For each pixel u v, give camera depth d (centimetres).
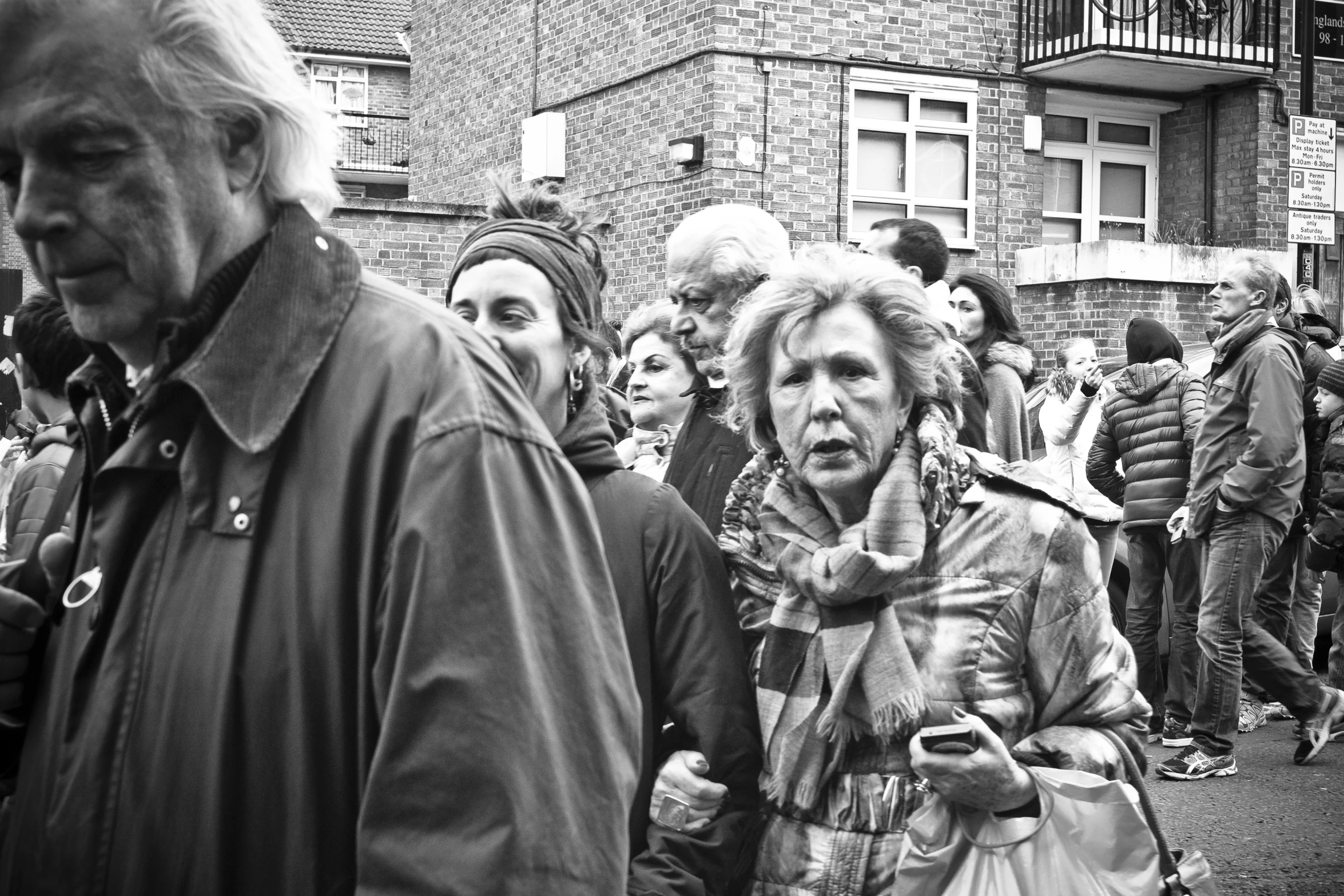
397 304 151
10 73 138
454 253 1412
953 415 238
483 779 136
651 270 1441
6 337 1204
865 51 1395
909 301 229
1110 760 227
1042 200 1505
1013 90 1468
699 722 226
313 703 141
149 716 144
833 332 228
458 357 147
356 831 142
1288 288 637
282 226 150
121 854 143
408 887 134
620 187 1490
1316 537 681
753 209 333
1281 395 609
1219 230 1556
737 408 247
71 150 138
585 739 146
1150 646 697
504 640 140
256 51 147
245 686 141
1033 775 219
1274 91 1530
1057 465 740
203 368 143
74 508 181
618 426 503
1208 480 626
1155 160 1600
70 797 146
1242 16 1509
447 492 140
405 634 137
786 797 230
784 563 232
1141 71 1488
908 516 224
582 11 1557
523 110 1689
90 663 150
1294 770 629
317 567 141
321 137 154
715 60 1343
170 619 144
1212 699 615
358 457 143
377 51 3369
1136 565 694
